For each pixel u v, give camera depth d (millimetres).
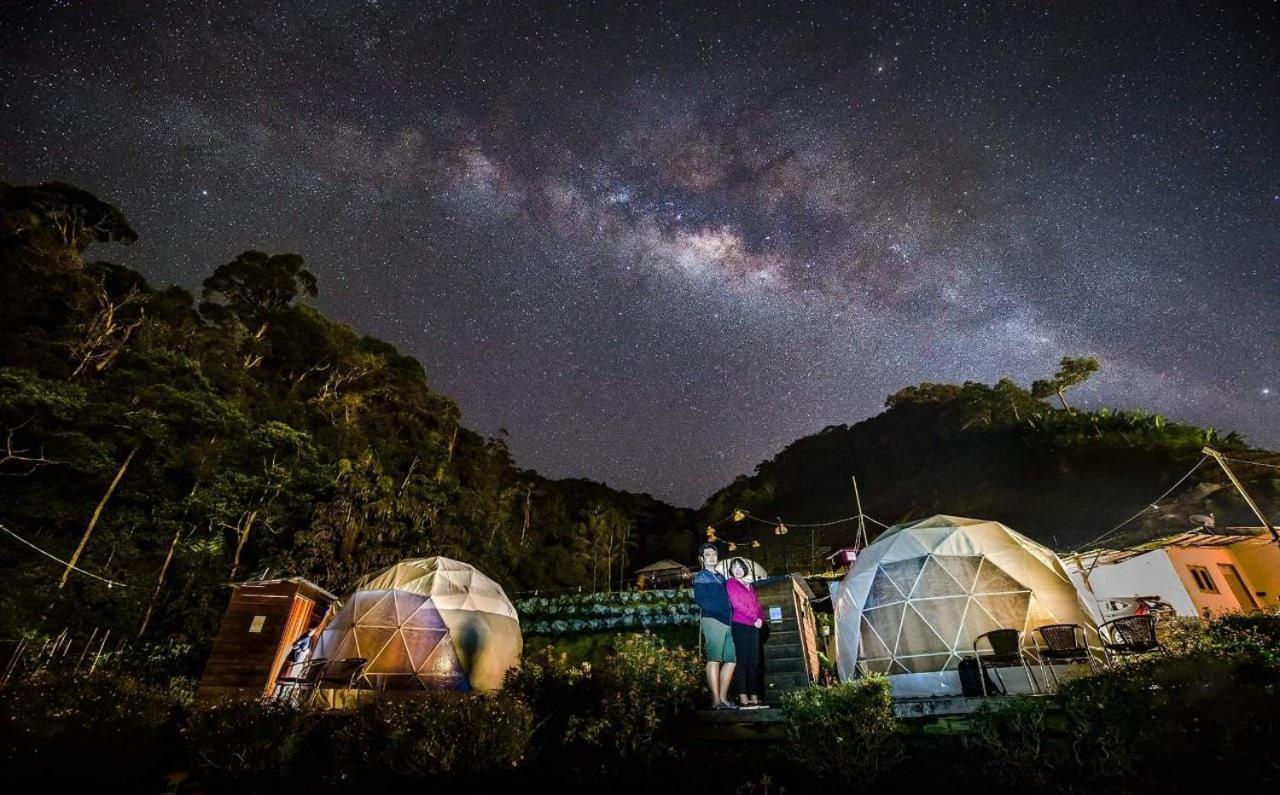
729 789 5477
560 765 6277
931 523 11219
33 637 14211
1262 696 4621
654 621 21250
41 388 17594
